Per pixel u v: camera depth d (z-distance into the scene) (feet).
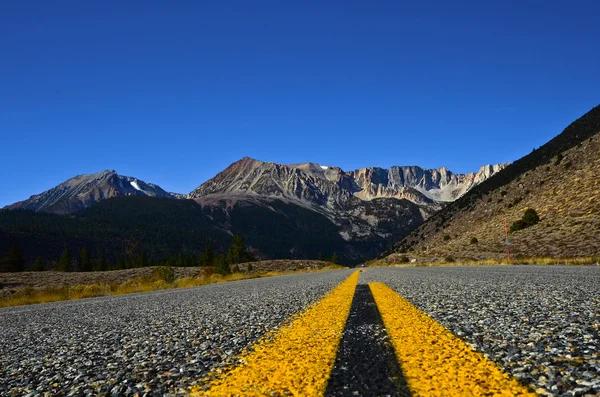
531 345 16.01
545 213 191.01
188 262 443.32
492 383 11.41
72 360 19.42
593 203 156.35
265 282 98.84
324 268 312.71
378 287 56.39
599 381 11.18
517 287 42.70
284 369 14.23
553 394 10.39
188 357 17.88
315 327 23.77
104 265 414.62
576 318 21.52
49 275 218.38
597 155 217.15
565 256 116.98
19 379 16.47
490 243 198.90
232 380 13.23
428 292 43.39
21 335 30.68
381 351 16.72
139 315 38.09
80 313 45.73
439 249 277.44
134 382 14.39
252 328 25.09
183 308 41.91
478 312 26.16
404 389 11.41
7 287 178.70
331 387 12.03
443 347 16.44
